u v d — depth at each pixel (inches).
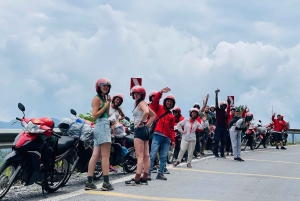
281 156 685.3
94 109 309.0
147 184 352.5
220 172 447.5
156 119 385.1
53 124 286.4
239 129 576.4
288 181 398.6
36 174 277.1
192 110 478.0
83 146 334.0
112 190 319.9
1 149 351.3
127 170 421.1
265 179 406.0
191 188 340.8
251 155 688.4
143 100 346.0
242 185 364.8
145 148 351.9
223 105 621.6
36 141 276.1
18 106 277.3
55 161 306.8
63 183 322.7
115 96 396.8
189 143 480.4
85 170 344.8
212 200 295.3
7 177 268.8
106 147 315.9
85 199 284.0
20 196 297.6
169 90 383.2
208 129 633.0
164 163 386.9
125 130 421.7
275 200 303.7
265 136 906.1
